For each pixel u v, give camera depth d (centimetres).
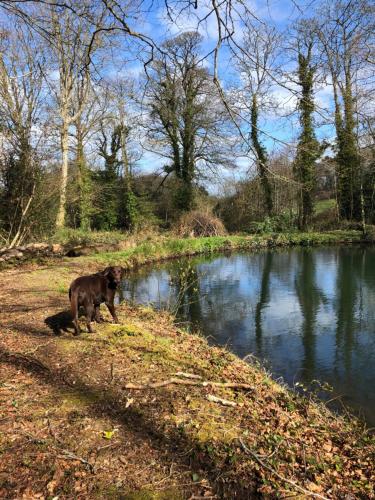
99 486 325
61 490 320
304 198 3262
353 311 1165
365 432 487
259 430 415
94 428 403
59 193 1706
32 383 500
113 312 753
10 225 1556
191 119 2984
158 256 2198
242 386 517
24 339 658
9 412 430
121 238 2386
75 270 1412
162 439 387
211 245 2650
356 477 368
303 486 339
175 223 3119
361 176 2922
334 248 2627
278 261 2131
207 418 425
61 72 1105
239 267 1966
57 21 465
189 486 329
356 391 697
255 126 398
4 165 1488
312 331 1008
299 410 507
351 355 852
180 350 674
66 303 911
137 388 484
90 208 2566
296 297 1343
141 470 346
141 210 3275
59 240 1831
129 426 407
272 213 3353
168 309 1116
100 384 497
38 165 1534
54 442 379
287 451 383
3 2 419
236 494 323
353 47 590
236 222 3512
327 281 1578
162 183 3600
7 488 320
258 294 1398
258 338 966
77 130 2383
